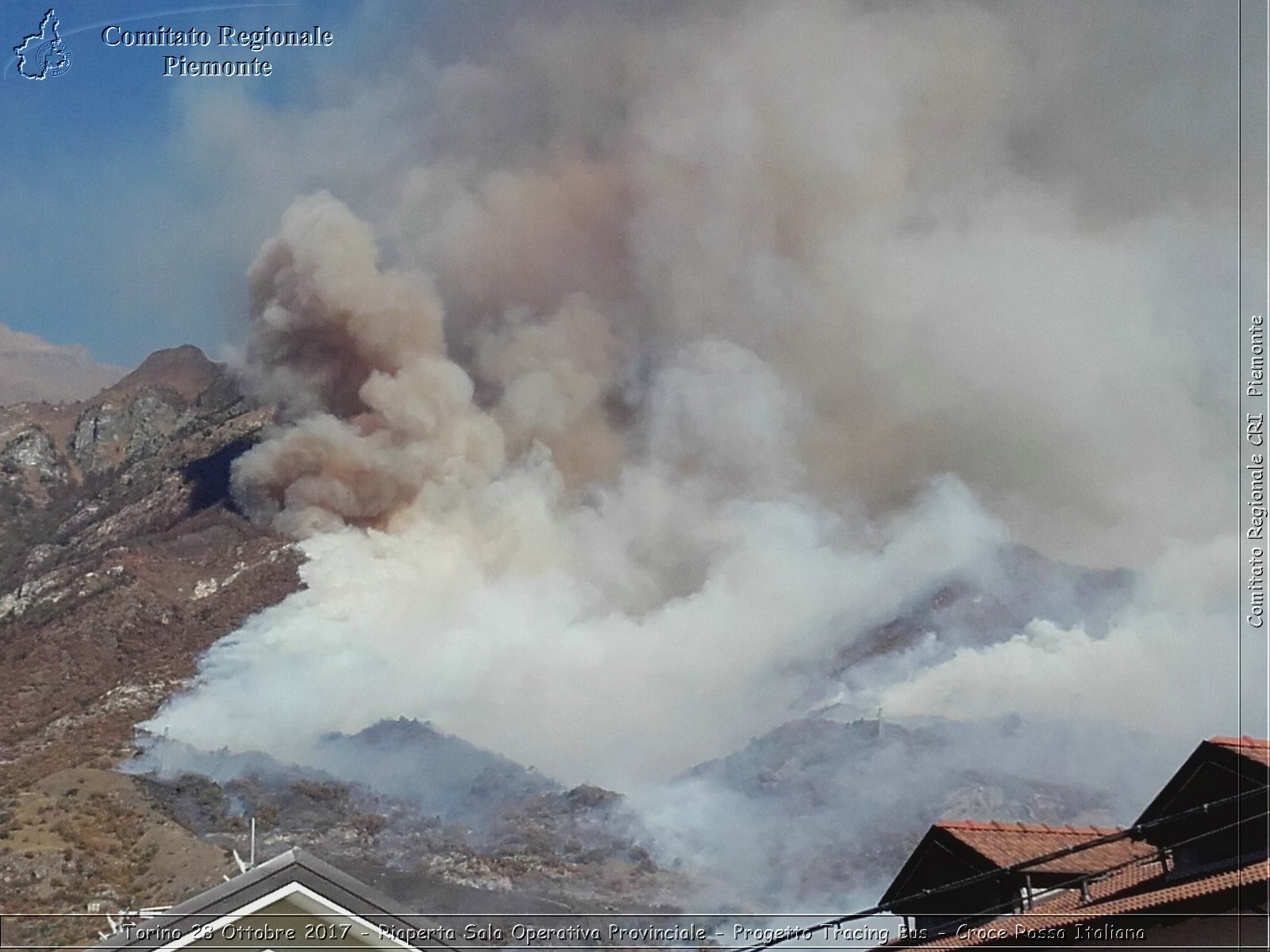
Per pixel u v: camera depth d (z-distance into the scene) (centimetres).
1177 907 1339
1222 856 1441
